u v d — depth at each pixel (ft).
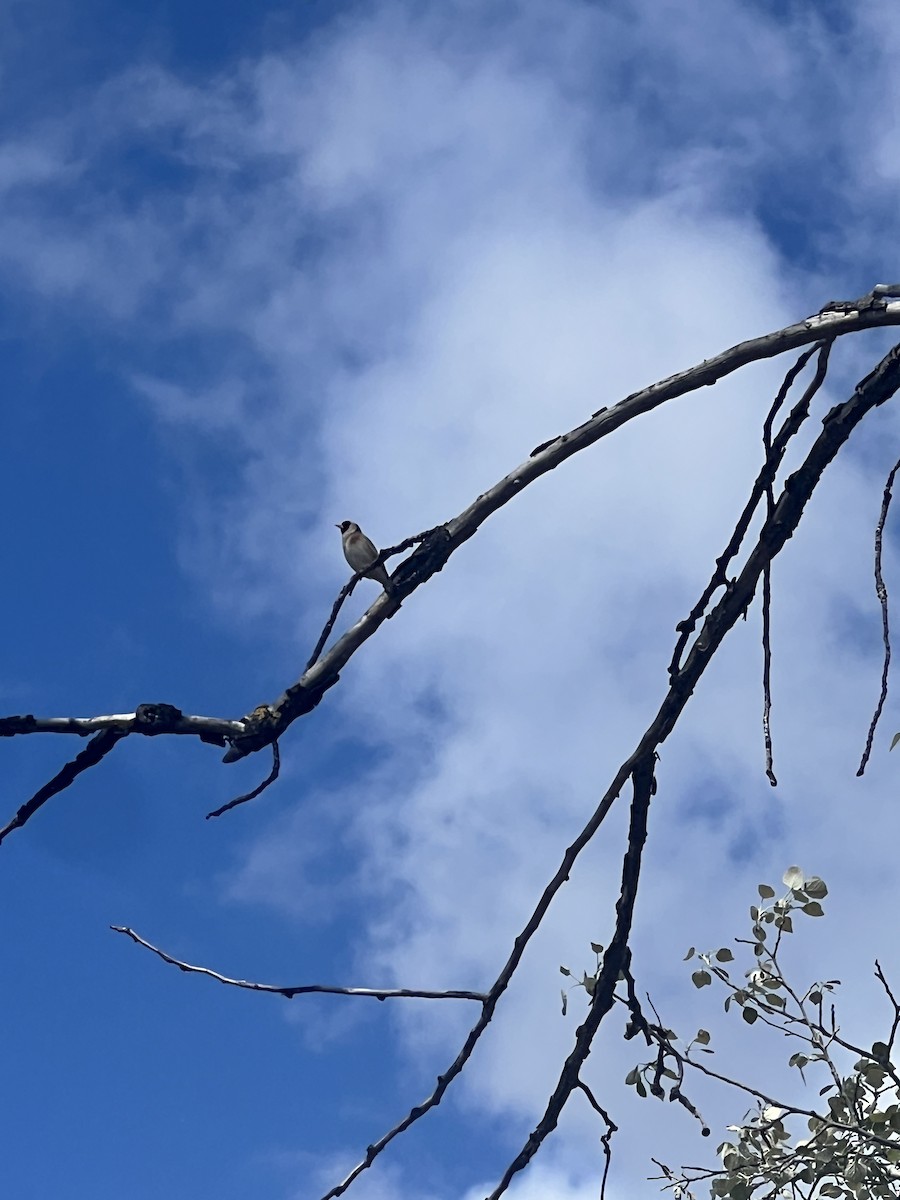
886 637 11.12
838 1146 20.03
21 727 9.93
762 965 20.33
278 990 10.79
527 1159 11.73
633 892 12.04
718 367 11.36
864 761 10.94
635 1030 12.91
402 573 10.94
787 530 12.00
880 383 11.71
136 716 10.19
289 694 10.64
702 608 11.89
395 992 10.98
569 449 11.09
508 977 11.10
